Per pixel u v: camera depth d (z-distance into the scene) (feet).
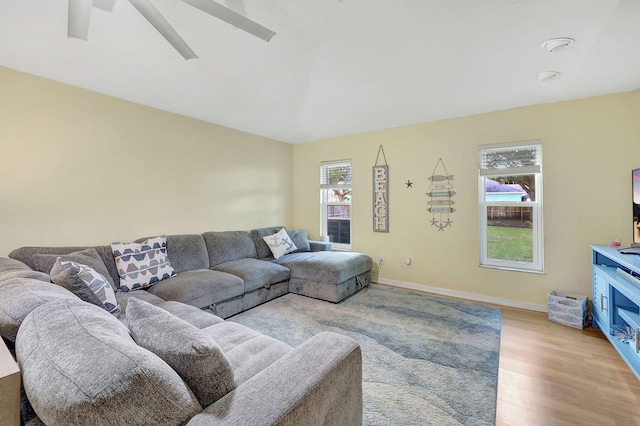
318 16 5.58
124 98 9.80
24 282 4.52
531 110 10.57
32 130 8.03
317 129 13.97
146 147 10.51
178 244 10.50
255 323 9.20
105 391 2.23
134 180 10.18
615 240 8.90
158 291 8.38
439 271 12.60
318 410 3.22
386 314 10.01
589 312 9.59
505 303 11.10
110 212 9.57
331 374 3.50
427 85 8.84
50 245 8.34
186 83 8.66
